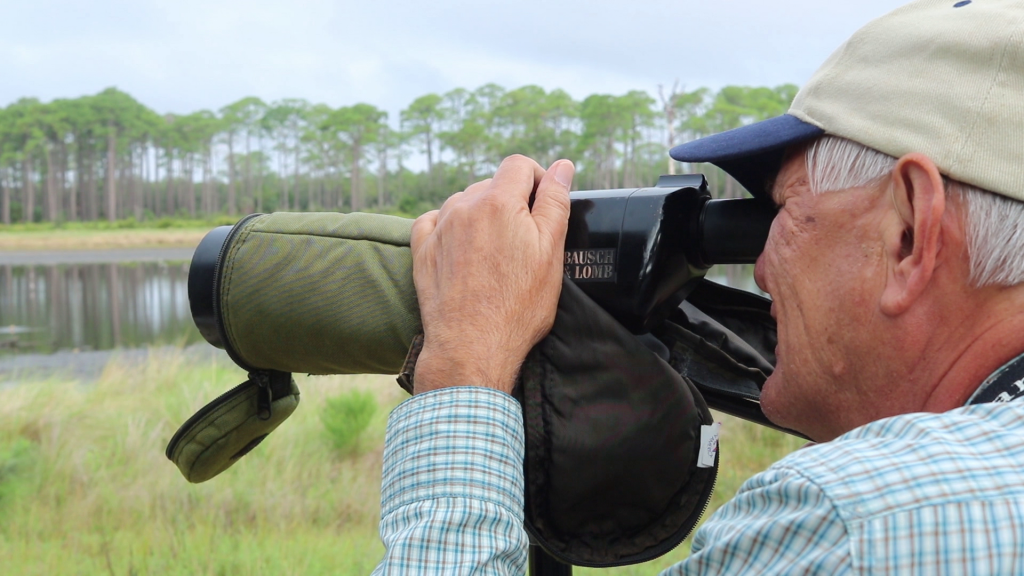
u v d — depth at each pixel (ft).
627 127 254.88
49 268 160.66
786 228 2.89
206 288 3.93
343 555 12.98
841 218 2.68
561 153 277.85
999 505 1.94
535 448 3.34
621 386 3.36
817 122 2.75
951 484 1.97
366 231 3.84
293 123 332.19
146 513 14.73
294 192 329.72
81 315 81.10
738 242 3.47
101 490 15.72
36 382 26.99
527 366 3.34
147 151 337.72
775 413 3.07
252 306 3.81
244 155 334.24
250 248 3.89
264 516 15.16
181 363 29.96
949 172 2.38
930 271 2.42
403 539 2.75
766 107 248.93
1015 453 2.03
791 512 2.14
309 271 3.76
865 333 2.63
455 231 3.26
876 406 2.69
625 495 3.52
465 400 2.94
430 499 2.82
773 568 2.10
